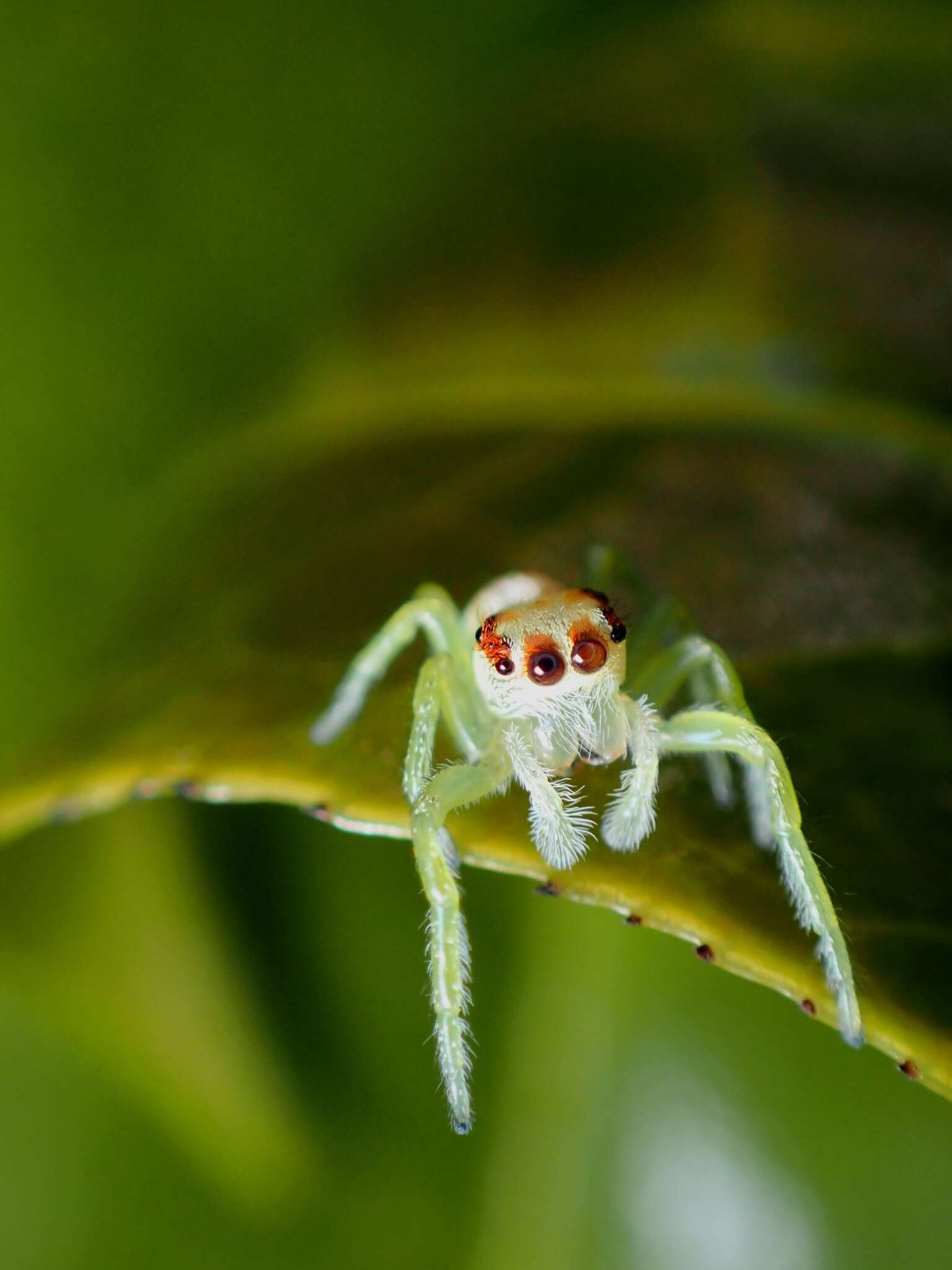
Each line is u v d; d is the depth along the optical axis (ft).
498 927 0.17
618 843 0.15
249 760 0.16
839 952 0.15
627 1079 0.17
